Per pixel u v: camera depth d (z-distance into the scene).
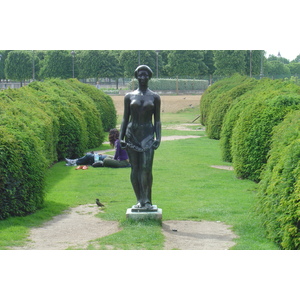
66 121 21.17
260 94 19.12
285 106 15.74
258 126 15.70
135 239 9.33
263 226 10.09
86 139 23.08
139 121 10.58
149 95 10.55
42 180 12.23
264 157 15.62
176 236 9.76
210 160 20.95
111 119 35.34
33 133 13.02
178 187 15.02
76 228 10.50
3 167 11.11
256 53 81.94
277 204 9.20
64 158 21.39
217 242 9.33
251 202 12.80
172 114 54.25
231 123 20.09
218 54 78.75
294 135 10.53
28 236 9.84
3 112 13.84
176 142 28.17
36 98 20.47
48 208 12.24
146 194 10.69
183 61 81.25
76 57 80.06
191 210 11.98
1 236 9.72
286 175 9.08
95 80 90.50
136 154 10.66
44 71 78.94
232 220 11.01
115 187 15.04
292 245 8.45
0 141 11.22
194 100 60.47
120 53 80.75
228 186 15.16
